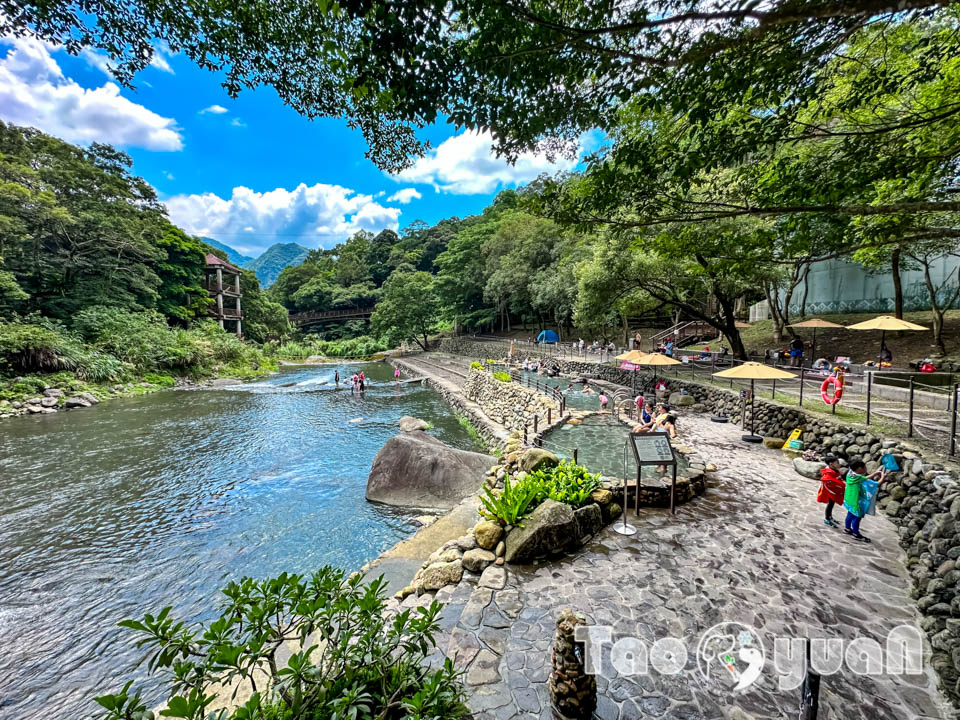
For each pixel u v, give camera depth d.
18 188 23.59
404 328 56.09
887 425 8.99
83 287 30.33
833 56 3.65
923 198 4.59
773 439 11.09
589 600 4.97
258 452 15.31
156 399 25.50
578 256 30.38
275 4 3.49
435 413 22.67
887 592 5.06
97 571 7.81
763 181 4.51
